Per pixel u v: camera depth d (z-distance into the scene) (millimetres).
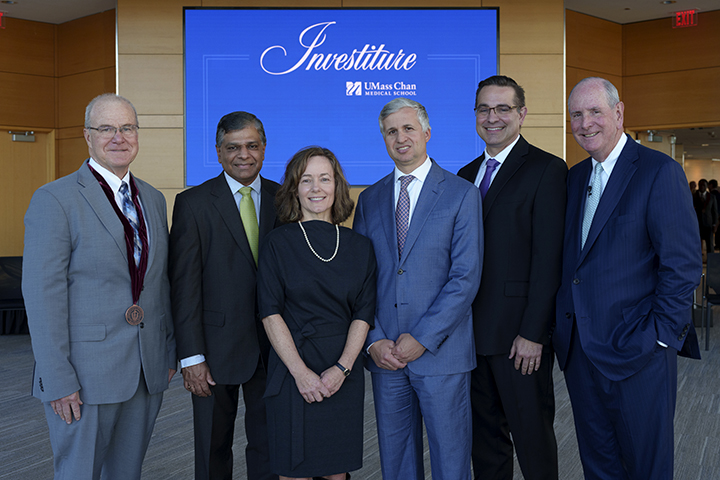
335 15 6836
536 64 6938
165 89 6867
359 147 6918
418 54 6871
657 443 2012
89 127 2041
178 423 3727
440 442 2139
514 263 2283
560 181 2307
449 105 6898
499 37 6902
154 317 2123
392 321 2193
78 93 8508
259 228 2383
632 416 2047
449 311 2078
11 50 8359
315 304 2049
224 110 6863
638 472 2078
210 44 6840
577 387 2221
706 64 8367
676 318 1938
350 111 6895
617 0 7941
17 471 2975
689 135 9891
